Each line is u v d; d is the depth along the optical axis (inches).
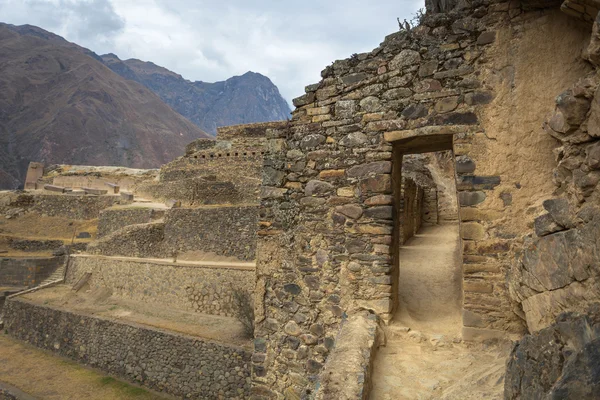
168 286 618.5
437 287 275.0
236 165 1082.7
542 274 116.5
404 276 313.6
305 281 185.0
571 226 107.1
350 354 130.9
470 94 158.4
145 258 730.2
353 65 184.2
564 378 71.1
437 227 581.0
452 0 369.4
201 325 518.9
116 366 515.5
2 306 729.0
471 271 154.9
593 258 91.4
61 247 875.4
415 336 160.1
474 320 153.3
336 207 181.3
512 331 147.9
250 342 449.1
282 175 196.7
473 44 159.5
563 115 120.6
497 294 150.9
